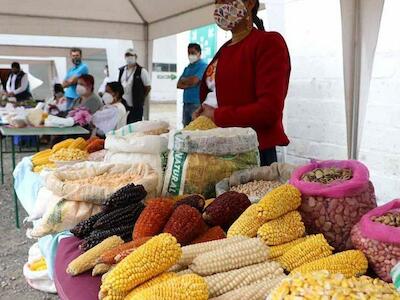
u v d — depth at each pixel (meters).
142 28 5.98
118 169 2.10
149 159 2.13
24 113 6.01
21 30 5.33
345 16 2.34
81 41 9.88
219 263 1.21
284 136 2.45
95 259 1.37
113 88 6.09
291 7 3.70
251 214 1.35
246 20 2.41
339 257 1.21
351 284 0.96
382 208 1.31
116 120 5.91
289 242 1.32
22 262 3.30
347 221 1.35
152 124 2.69
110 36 5.79
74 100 6.80
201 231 1.45
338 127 3.44
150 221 1.46
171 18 5.33
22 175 2.93
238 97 2.42
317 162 1.55
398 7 2.87
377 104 3.05
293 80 3.78
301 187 1.39
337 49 3.37
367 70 2.36
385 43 2.96
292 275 1.06
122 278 1.10
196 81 5.91
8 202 4.82
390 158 3.00
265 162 2.42
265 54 2.29
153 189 1.97
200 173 1.99
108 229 1.59
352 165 1.48
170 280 1.07
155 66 15.49
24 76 9.92
